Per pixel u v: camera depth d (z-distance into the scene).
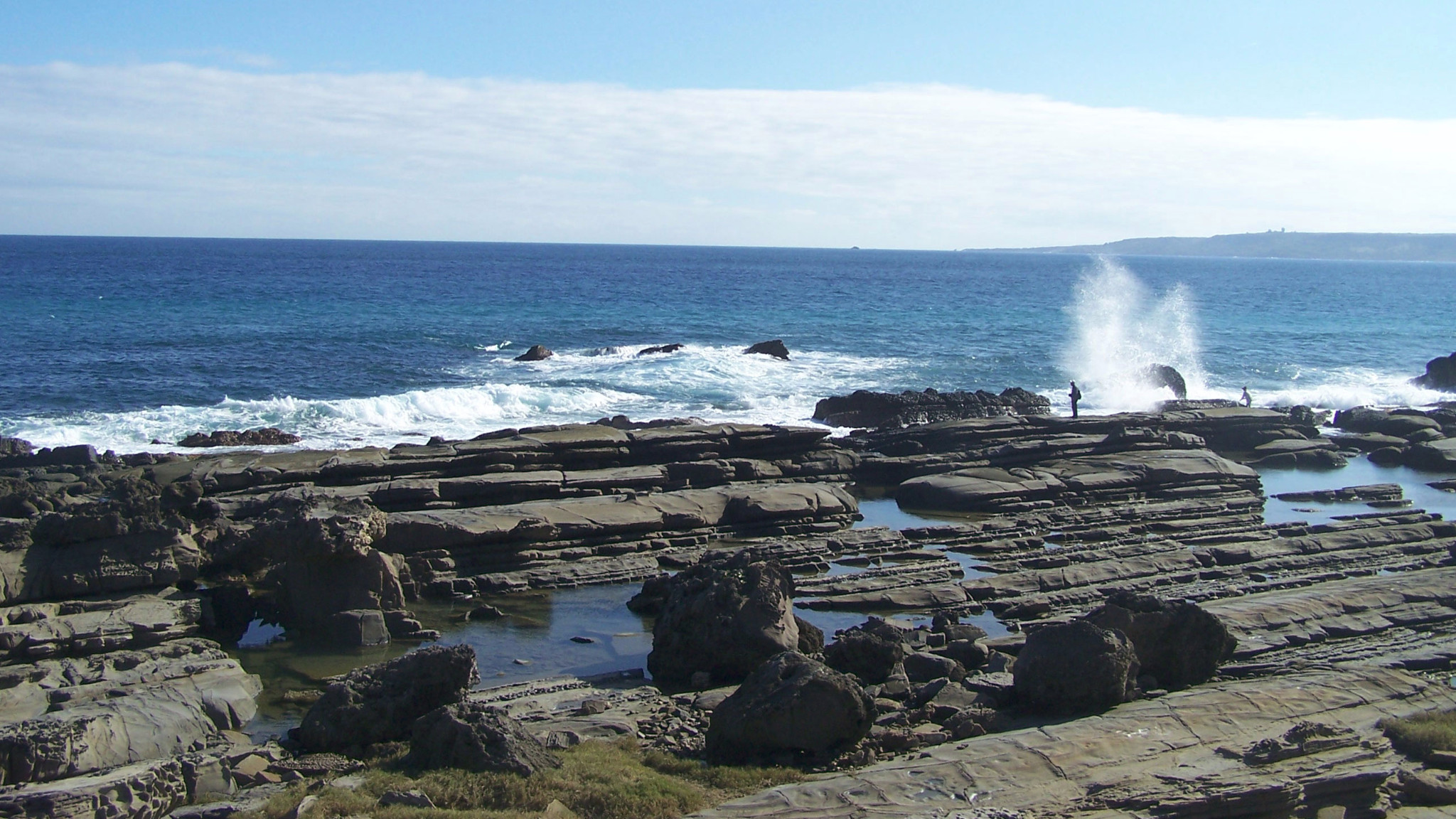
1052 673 19.61
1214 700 18.94
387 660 23.64
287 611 25.72
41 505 29.00
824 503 34.94
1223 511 36.69
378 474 34.41
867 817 15.08
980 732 18.67
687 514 32.81
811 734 17.80
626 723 19.42
